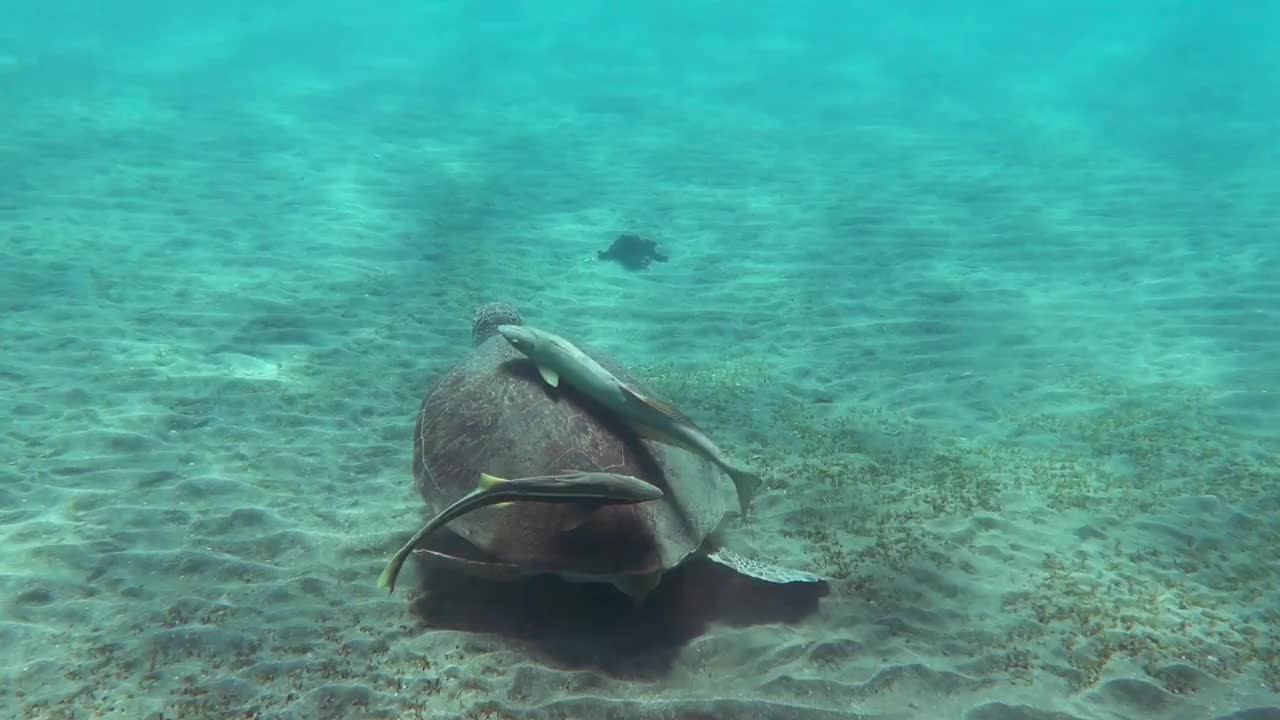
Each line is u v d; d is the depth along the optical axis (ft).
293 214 17.56
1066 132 29.99
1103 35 65.05
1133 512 7.89
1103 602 6.63
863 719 5.49
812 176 23.24
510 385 6.42
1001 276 14.99
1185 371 10.96
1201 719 5.55
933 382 10.82
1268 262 15.02
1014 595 6.70
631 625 6.26
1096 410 9.96
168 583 6.51
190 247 14.87
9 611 6.09
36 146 20.62
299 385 10.01
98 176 18.72
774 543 7.39
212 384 9.82
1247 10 85.92
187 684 5.54
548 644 6.02
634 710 5.45
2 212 15.66
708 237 17.79
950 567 7.03
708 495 6.43
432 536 6.22
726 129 30.19
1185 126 30.76
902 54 52.75
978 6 97.30
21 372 9.77
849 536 7.50
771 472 8.58
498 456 5.98
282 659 5.77
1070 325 12.61
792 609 6.51
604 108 33.88
